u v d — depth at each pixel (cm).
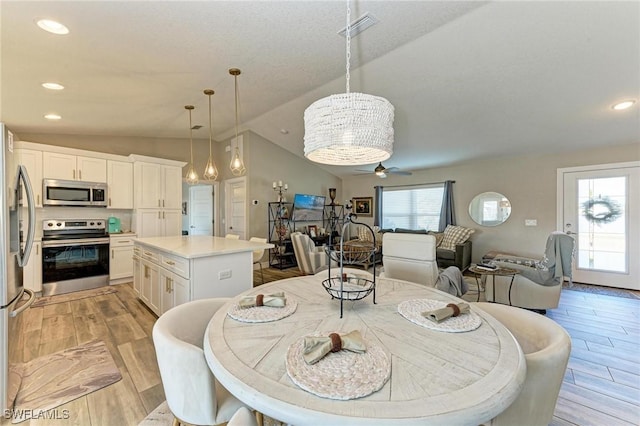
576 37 240
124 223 502
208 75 298
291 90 375
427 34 257
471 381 80
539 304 324
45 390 194
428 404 71
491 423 102
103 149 498
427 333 111
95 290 421
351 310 136
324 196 764
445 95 358
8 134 176
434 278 249
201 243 327
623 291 422
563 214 486
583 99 328
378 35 249
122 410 176
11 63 231
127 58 240
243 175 602
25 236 241
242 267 292
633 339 271
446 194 627
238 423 74
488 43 261
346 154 172
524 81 310
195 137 616
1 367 169
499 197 562
